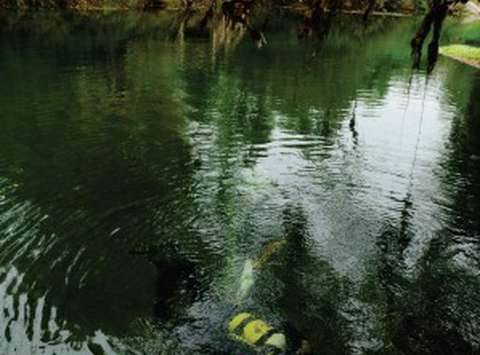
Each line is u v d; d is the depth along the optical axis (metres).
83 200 9.80
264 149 13.03
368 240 8.73
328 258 8.15
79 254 7.96
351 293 7.30
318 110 17.08
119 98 17.83
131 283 7.29
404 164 12.38
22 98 17.27
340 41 35.34
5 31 31.42
